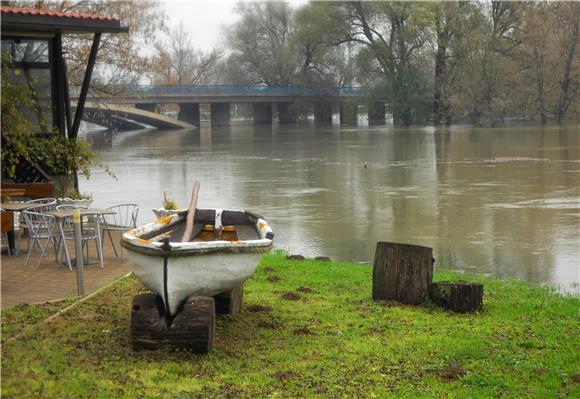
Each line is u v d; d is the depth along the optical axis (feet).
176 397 22.59
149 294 27.12
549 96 230.89
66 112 56.75
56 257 39.93
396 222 68.85
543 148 148.05
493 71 228.22
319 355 27.35
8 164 51.26
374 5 242.37
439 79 241.96
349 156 139.64
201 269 26.25
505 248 57.36
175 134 238.27
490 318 33.37
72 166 54.29
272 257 48.88
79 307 31.73
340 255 55.16
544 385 24.73
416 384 24.70
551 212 72.79
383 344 28.84
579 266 51.34
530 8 226.58
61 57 53.52
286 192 89.71
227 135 224.53
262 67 304.30
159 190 93.09
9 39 51.49
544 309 35.40
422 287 35.42
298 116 329.93
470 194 86.02
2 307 31.55
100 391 22.56
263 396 23.08
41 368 24.08
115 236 49.08
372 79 268.82
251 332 29.86
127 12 95.45
